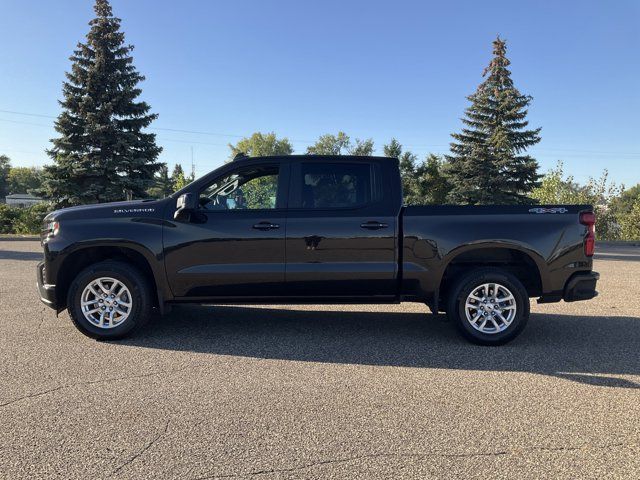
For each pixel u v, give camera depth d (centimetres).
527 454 288
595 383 407
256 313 657
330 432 312
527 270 541
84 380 397
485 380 412
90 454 281
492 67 3372
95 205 535
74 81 2588
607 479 262
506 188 3188
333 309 693
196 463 273
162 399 361
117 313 518
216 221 509
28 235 2548
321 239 510
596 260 1506
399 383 402
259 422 325
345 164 530
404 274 513
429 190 4491
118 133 2542
